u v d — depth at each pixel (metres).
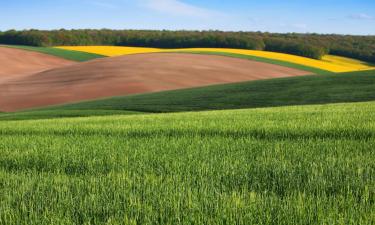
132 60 85.06
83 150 8.72
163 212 4.26
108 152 8.37
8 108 54.50
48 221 4.13
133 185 5.38
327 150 7.84
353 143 8.59
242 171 6.07
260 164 6.56
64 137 11.62
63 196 4.96
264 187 5.26
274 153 7.63
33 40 155.62
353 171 5.84
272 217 4.04
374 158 6.84
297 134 10.48
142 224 3.97
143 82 67.56
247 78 77.12
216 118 17.11
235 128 12.11
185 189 5.09
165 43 154.25
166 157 7.45
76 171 6.71
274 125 12.45
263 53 114.56
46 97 60.00
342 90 47.25
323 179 5.41
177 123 14.88
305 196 4.64
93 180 5.73
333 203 4.39
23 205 4.59
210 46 148.12
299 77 62.03
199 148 8.56
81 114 36.03
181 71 76.88
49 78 74.31
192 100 47.25
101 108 43.44
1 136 12.45
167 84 67.50
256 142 9.28
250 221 3.92
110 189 5.24
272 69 89.12
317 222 3.85
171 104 44.91
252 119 15.53
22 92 63.91
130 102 47.91
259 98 46.22
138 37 160.62
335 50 148.38
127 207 4.47
